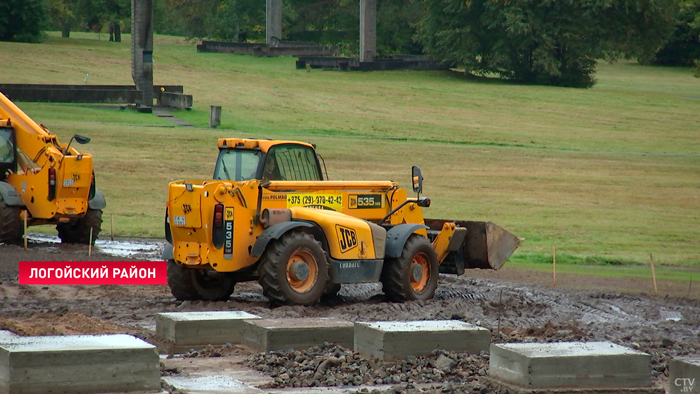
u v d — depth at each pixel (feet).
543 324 155.33
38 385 85.92
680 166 515.09
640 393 95.20
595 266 257.96
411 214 187.32
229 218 157.38
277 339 115.85
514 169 477.77
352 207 176.14
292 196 166.40
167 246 166.61
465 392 95.61
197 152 458.91
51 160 235.81
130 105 586.45
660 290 205.98
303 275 157.38
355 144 526.98
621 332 148.36
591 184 446.60
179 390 93.76
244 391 94.94
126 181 383.04
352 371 106.42
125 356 89.25
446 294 189.06
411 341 111.04
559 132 636.07
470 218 344.69
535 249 284.41
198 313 127.34
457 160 497.05
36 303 157.89
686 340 143.43
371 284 201.67
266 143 166.61
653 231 336.29
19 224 234.38
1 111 242.37
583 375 94.63
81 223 251.80
